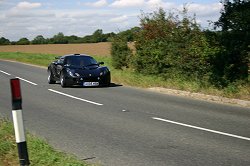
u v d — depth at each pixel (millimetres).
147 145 6527
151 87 15992
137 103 11672
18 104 4750
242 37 13664
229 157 5812
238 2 14336
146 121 8742
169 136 7219
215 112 10016
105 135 7293
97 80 16297
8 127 7062
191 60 15250
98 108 10703
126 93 14273
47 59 42625
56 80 17312
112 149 6254
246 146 6492
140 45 19062
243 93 12344
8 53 66938
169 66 17391
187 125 8266
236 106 11102
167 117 9250
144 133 7473
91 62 17453
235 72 13938
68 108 10719
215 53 14141
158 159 5684
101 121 8742
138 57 19266
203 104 11500
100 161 5559
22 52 71000
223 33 14227
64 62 17078
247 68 13344
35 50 75188
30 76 22156
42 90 15344
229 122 8633
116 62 24031
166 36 17359
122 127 8055
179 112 10008
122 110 10336
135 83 17125
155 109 10516
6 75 22859
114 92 14602
